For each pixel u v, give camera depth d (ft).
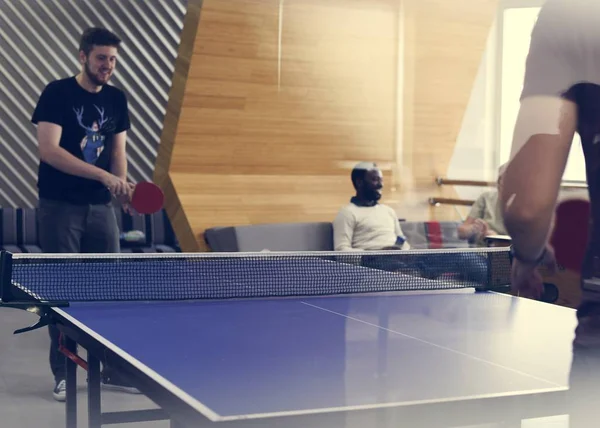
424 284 8.05
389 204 18.62
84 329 5.75
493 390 4.09
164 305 6.92
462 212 19.42
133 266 8.86
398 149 18.39
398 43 17.38
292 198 17.19
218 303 7.03
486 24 18.15
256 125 16.48
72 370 6.84
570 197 10.03
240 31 15.35
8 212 19.31
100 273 8.34
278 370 4.49
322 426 3.64
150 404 10.01
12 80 20.97
